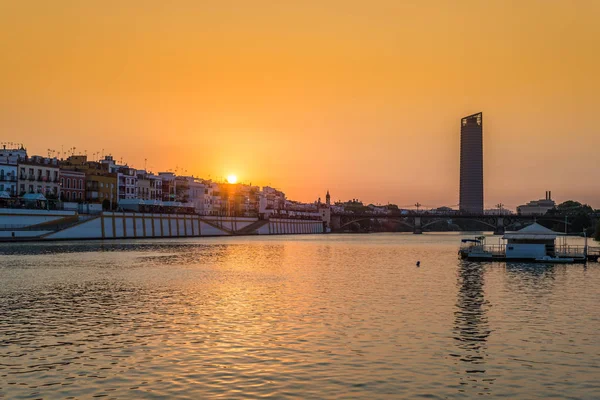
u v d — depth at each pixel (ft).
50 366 130.41
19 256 396.78
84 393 113.91
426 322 176.86
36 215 563.89
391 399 111.65
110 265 347.15
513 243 402.31
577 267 355.36
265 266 365.81
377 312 193.26
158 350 143.23
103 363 132.67
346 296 229.66
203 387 117.19
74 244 536.83
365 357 137.49
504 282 276.82
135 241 627.46
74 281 270.87
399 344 149.48
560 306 206.90
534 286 261.44
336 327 169.17
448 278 295.28
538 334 161.48
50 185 638.12
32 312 191.93
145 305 206.39
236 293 237.25
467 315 188.34
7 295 227.20
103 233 641.81
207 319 180.96
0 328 167.22
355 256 472.44
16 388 116.57
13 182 595.47
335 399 111.45
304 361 134.21
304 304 209.67
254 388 116.78
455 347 146.82
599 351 143.84
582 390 116.67
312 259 433.48
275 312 193.16
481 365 131.95
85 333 161.17
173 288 251.19
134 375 124.26
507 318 183.62
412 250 573.33
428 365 131.64
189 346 147.23
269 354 139.74
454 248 620.08
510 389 117.08
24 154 652.48
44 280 273.13
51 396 112.37
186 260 398.42
